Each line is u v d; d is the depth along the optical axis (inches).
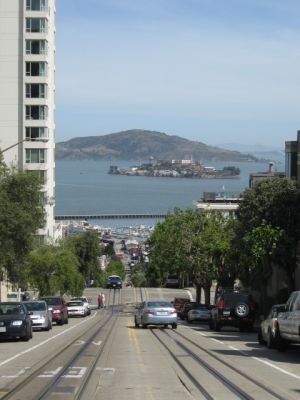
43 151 3592.5
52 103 3821.4
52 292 2839.6
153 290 4274.1
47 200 2385.6
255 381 653.9
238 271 2316.7
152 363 808.3
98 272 4736.7
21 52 3597.4
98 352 953.5
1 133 3592.5
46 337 1286.9
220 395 568.1
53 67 3922.2
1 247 1566.2
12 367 765.9
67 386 617.0
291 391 593.3
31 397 557.3
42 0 3597.4
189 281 4537.4
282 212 1830.7
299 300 908.6
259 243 1750.7
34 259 2797.7
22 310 1195.9
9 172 1696.6
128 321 2075.5
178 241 2687.0
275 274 2289.6
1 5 3597.4
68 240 3538.4
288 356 912.9
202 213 2706.7
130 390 597.0
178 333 1433.3
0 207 1541.6
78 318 2365.9
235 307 1517.0
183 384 633.6
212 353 945.5
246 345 1097.4
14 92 3597.4
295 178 2283.5
